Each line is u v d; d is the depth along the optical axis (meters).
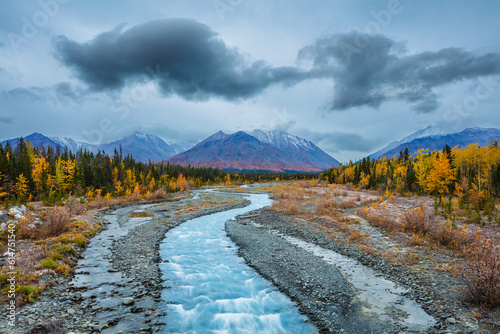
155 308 10.36
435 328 8.74
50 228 19.86
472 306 9.70
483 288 9.71
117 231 24.64
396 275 13.55
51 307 9.79
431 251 16.19
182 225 28.69
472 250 15.38
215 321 9.52
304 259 16.67
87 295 11.16
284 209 37.22
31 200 40.66
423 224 20.70
